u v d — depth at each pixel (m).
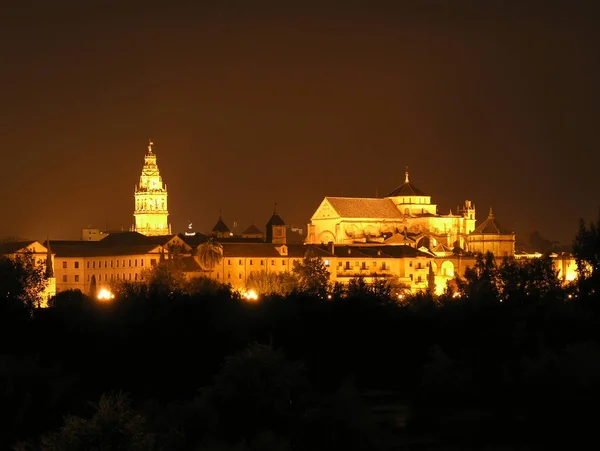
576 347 191.12
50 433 153.62
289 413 164.38
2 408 172.25
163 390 197.50
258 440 156.38
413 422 183.38
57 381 183.38
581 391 179.88
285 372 167.88
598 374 180.62
